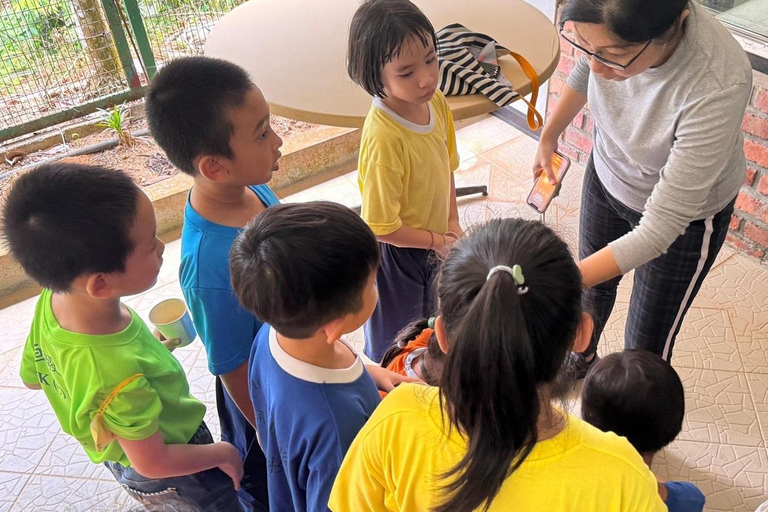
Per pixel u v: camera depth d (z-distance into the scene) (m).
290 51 1.94
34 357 1.12
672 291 1.48
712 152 1.14
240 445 1.35
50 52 2.75
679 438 1.78
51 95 2.85
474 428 0.67
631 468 0.70
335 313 0.87
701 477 1.69
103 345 1.02
